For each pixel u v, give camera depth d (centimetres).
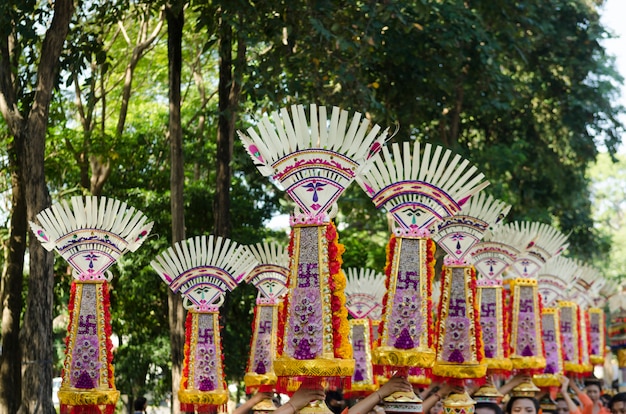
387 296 798
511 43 2056
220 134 1686
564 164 2491
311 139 714
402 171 809
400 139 2005
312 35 1535
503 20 2020
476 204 912
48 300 1425
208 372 1103
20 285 1675
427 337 793
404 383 782
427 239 805
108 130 2525
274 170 714
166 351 2105
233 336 1992
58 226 1018
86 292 1016
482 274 1049
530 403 926
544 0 2300
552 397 1213
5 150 1977
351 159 712
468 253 911
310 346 695
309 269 706
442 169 805
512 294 1121
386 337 792
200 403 1095
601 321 1582
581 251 2689
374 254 2348
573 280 1373
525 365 1105
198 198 2080
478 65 1967
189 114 2462
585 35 2402
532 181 2512
